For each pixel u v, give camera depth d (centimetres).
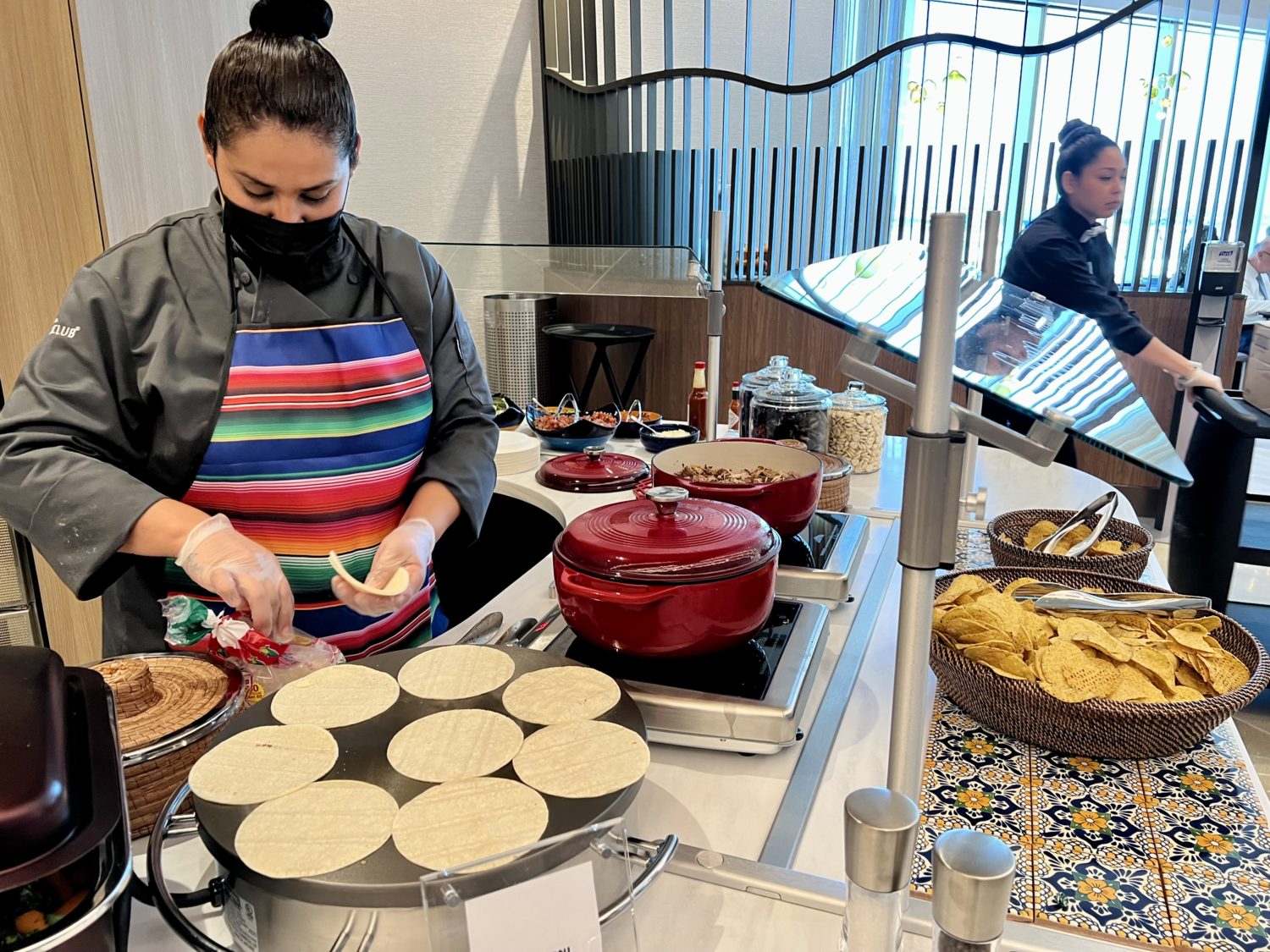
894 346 62
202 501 126
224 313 120
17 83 226
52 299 240
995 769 89
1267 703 275
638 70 394
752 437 190
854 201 398
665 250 183
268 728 76
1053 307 96
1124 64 373
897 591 136
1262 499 326
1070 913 69
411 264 138
